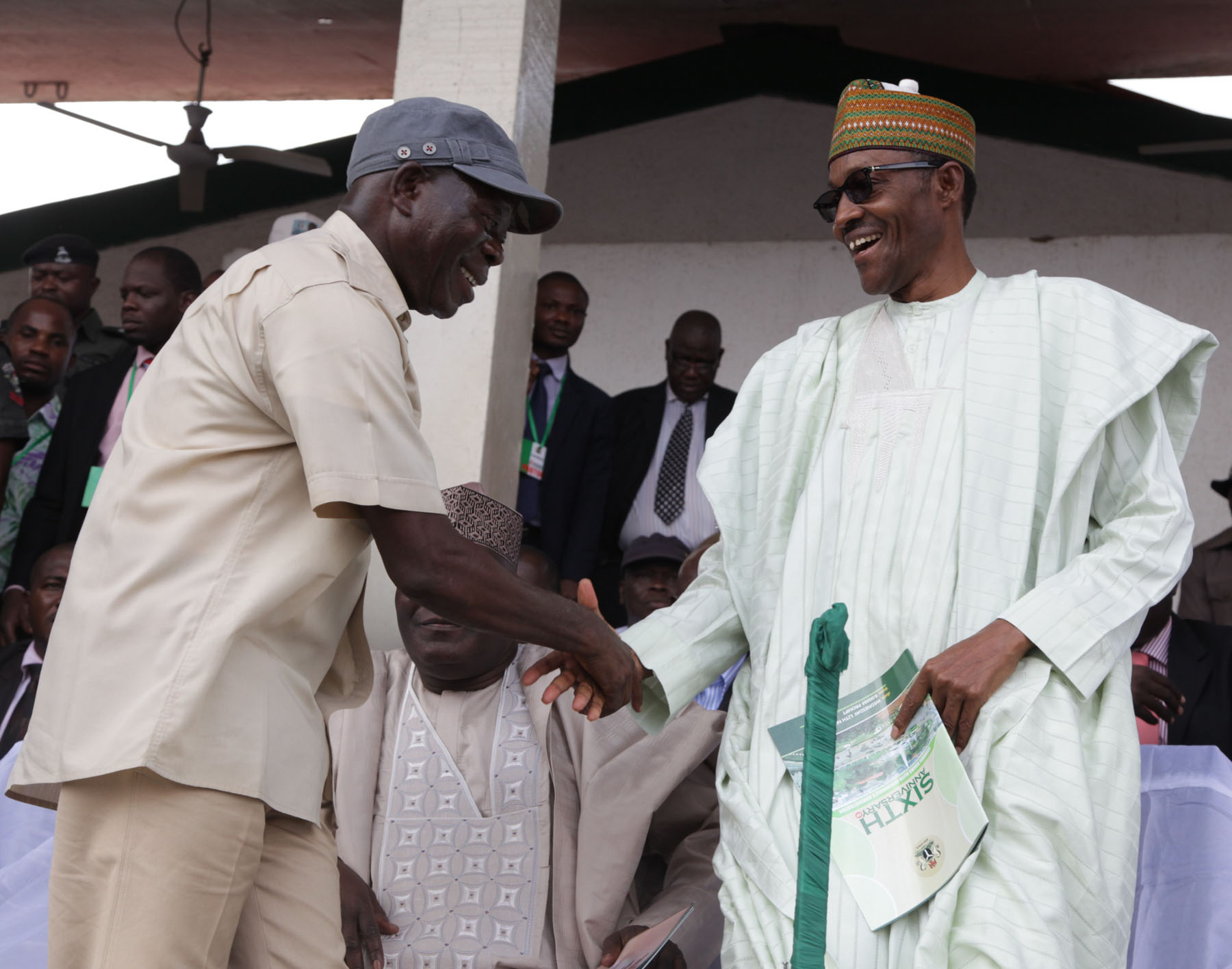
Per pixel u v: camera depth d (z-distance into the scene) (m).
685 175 9.46
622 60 9.62
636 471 6.80
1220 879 2.90
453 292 2.40
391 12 8.20
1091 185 8.91
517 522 3.39
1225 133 8.74
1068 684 2.39
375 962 2.95
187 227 9.98
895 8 8.55
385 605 3.89
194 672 2.06
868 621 2.53
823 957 1.49
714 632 2.75
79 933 2.09
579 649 2.44
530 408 6.30
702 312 6.94
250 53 9.09
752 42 9.30
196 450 2.16
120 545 2.14
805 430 2.76
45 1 8.48
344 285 2.20
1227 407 8.57
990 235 9.02
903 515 2.56
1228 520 8.45
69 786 2.09
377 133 2.34
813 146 9.27
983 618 2.44
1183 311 8.71
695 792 3.34
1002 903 2.24
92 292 7.59
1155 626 4.70
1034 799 2.28
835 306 9.21
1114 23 8.16
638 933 2.97
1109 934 2.29
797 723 2.48
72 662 2.12
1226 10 7.76
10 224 10.05
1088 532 2.61
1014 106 9.02
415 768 3.21
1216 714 4.59
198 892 2.07
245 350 2.17
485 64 5.21
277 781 2.14
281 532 2.18
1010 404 2.56
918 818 2.35
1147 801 3.06
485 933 3.07
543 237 9.62
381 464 2.14
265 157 8.62
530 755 3.22
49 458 6.04
